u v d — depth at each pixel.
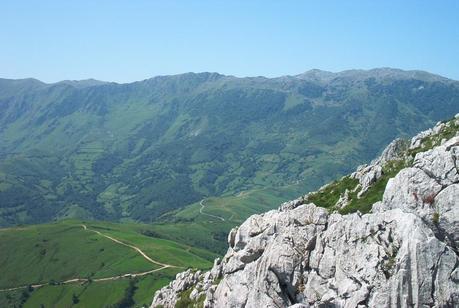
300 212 74.75
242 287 72.44
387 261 57.44
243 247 84.00
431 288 53.41
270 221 80.94
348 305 57.59
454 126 90.44
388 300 54.88
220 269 98.44
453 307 52.34
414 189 64.50
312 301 63.34
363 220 63.66
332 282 62.19
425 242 55.19
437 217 60.31
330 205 94.19
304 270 66.81
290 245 69.44
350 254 62.19
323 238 67.25
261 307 65.75
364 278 58.03
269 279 67.25
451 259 54.16
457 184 61.00
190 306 95.81
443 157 64.38
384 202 68.25
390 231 59.91
